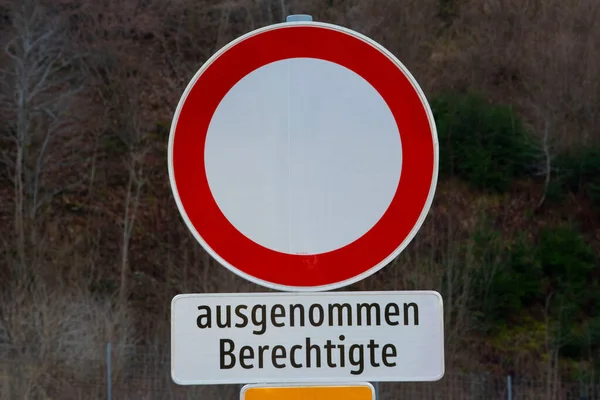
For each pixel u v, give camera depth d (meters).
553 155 27.11
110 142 27.12
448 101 27.72
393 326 2.65
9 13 28.33
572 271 24.19
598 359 22.47
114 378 18.98
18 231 24.88
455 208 25.83
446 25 30.45
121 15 29.45
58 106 27.41
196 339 2.63
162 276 24.42
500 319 23.16
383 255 2.57
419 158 2.58
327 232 2.58
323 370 2.63
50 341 20.42
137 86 28.42
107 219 25.72
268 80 2.60
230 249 2.56
